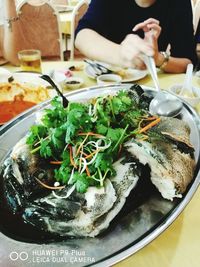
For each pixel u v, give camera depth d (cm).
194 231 28
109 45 66
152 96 44
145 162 29
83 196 26
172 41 77
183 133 34
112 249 24
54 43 107
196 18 123
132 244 24
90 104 36
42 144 30
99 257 23
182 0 76
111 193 26
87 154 30
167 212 27
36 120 38
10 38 64
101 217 26
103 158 28
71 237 26
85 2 107
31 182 29
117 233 26
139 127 33
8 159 33
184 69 63
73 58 110
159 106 41
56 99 38
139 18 76
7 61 67
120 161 30
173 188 28
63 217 25
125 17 77
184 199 28
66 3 145
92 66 61
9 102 48
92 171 28
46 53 108
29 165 30
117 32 78
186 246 26
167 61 60
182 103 42
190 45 77
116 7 76
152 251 26
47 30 104
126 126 33
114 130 31
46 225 26
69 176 29
